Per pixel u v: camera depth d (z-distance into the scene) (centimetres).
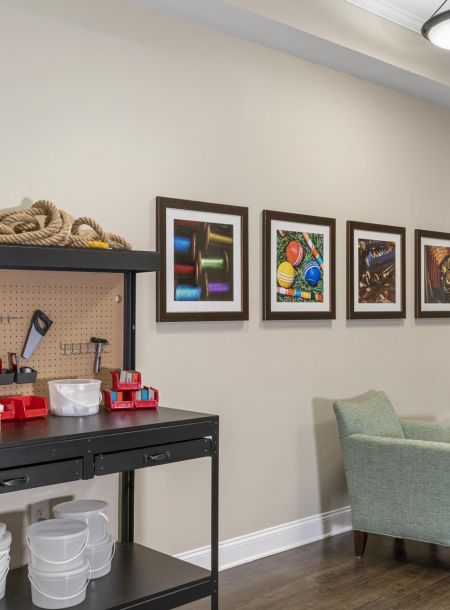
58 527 249
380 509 348
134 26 316
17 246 238
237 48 357
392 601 308
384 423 376
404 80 425
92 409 267
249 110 362
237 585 327
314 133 395
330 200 404
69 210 295
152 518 323
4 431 233
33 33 285
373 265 428
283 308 376
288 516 381
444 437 388
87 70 301
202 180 342
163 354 328
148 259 272
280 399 378
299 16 348
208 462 344
